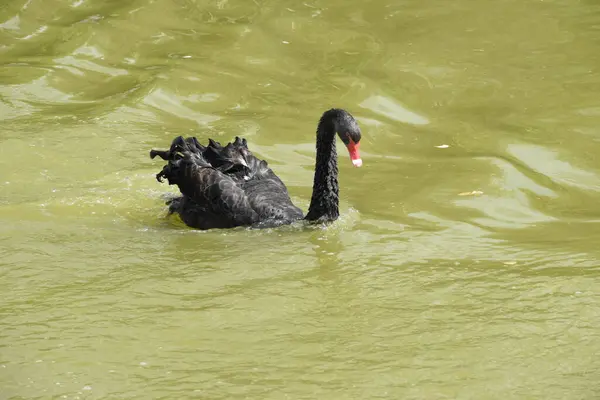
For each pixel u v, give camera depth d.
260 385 8.24
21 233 11.98
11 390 8.13
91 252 11.46
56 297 10.12
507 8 21.08
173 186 13.84
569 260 11.30
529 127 15.93
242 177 13.12
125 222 12.61
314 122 16.27
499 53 19.03
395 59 18.84
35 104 16.78
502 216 12.90
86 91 17.50
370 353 8.88
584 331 9.34
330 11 21.12
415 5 21.34
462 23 20.38
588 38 19.53
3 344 9.00
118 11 20.88
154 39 19.77
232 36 19.94
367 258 11.38
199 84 17.72
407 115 16.67
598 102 16.80
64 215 12.70
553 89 17.41
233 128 15.90
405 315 9.77
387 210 13.02
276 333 9.31
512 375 8.46
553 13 20.80
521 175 14.09
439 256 11.47
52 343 9.03
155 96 17.09
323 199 12.33
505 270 11.00
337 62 18.78
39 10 20.81
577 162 14.64
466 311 9.86
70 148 14.91
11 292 10.24
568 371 8.53
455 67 18.45
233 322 9.55
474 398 8.05
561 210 13.12
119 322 9.51
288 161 14.81
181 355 8.81
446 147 15.30
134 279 10.62
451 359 8.77
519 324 9.52
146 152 14.95
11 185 13.60
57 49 19.20
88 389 8.16
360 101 17.12
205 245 11.79
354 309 9.91
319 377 8.40
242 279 10.70
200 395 8.06
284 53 19.22
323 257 11.40
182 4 21.36
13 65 18.41
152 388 8.18
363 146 15.44
